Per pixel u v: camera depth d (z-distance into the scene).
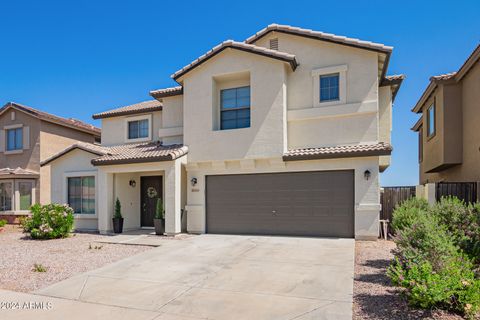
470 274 5.68
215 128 14.97
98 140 27.61
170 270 8.62
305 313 5.63
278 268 8.55
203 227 14.73
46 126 23.16
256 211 14.22
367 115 13.47
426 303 5.29
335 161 13.15
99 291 7.01
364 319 5.30
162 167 14.45
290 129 14.38
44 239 14.09
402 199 14.64
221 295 6.64
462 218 8.59
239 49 14.27
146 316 5.64
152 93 17.27
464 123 16.33
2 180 22.88
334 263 8.91
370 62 13.53
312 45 14.39
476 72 14.87
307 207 13.53
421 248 6.67
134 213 17.03
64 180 17.45
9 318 5.60
